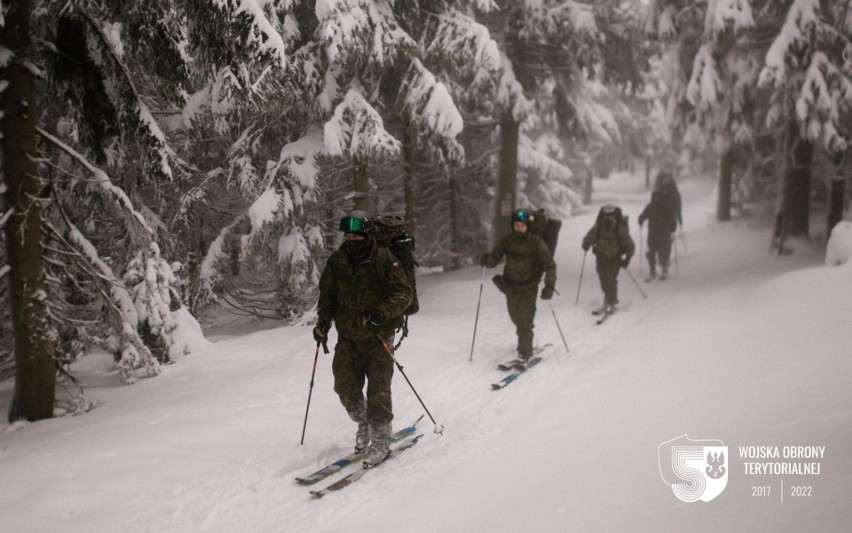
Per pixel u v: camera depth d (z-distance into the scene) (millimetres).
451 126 8742
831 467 2809
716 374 5168
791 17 12820
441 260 17016
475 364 7012
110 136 6523
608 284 9586
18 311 5914
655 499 2938
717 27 13648
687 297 10062
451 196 15852
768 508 2566
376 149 8211
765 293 8078
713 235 17906
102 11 5816
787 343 5668
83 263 6539
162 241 9055
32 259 5922
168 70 5973
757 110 17359
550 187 22938
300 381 6242
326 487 3969
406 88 9180
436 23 9391
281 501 3852
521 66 13703
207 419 5113
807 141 14500
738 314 7656
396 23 8594
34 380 5957
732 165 21906
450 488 3670
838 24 13039
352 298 4344
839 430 3236
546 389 5953
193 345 7973
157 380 6914
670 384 5125
